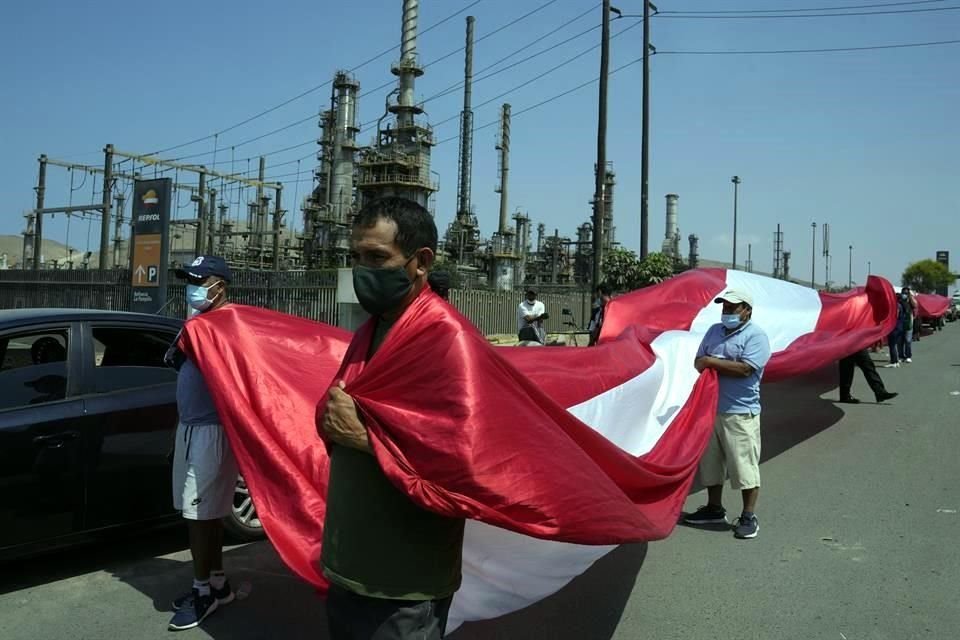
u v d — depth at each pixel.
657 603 4.46
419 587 2.25
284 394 4.14
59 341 4.88
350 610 2.30
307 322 4.73
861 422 10.38
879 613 4.33
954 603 4.48
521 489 2.26
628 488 3.80
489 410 2.20
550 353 5.57
